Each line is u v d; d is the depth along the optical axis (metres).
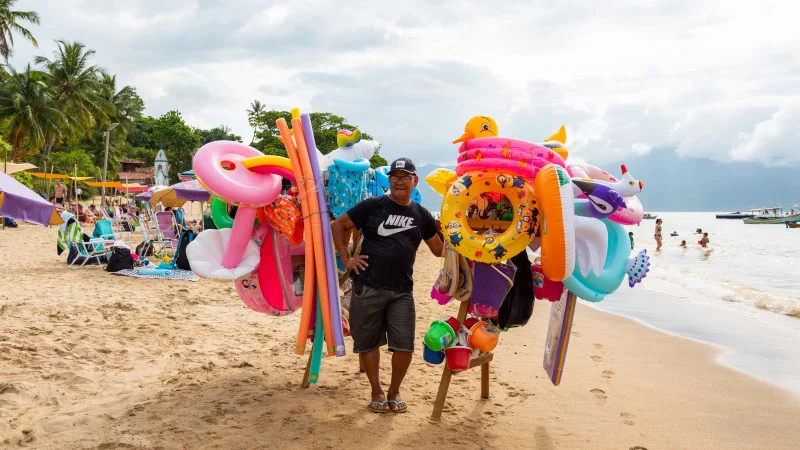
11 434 3.60
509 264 3.95
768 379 5.62
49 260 13.57
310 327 4.45
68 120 51.59
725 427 4.23
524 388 4.94
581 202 3.88
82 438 3.56
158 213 15.93
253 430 3.73
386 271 4.14
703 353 6.76
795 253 29.98
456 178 4.27
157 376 4.93
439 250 4.45
